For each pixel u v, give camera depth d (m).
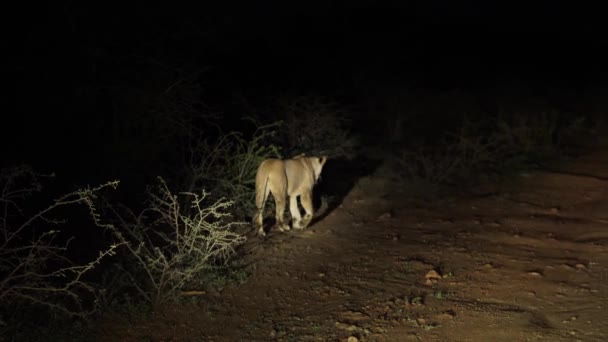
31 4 8.43
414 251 7.73
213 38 11.57
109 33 9.32
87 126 8.52
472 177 11.70
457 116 16.62
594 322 5.23
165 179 8.71
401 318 5.78
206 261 7.13
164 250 7.39
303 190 8.84
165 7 10.33
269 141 11.24
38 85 8.08
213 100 11.70
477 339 5.19
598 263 6.68
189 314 6.20
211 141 10.66
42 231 7.27
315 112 12.52
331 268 7.38
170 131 9.27
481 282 6.47
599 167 11.73
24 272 5.95
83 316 5.72
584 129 15.51
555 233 7.98
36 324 5.75
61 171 7.93
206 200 8.74
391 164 12.67
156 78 9.30
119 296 6.46
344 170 12.26
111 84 8.98
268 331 5.80
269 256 7.81
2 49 7.91
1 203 7.11
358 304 6.23
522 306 5.77
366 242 8.27
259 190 8.39
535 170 11.85
